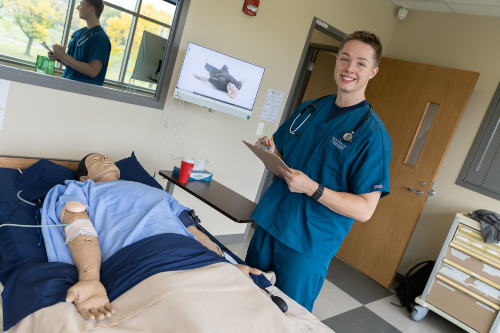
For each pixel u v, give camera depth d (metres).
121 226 1.52
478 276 2.70
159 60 2.37
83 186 1.73
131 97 2.30
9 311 1.14
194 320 1.06
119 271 1.30
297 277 1.70
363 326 2.63
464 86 3.09
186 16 2.36
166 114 2.51
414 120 3.36
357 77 1.56
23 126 1.98
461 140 3.31
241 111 2.51
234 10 2.59
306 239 1.66
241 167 3.15
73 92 2.08
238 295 1.25
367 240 3.58
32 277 1.21
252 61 2.85
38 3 1.87
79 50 2.06
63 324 1.03
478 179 3.20
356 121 1.62
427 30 3.61
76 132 2.17
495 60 3.18
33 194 1.75
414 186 3.30
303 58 3.17
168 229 1.55
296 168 1.74
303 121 1.79
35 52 1.93
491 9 3.04
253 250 1.85
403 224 3.34
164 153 2.62
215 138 2.87
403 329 2.75
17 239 1.43
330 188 1.64
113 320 1.11
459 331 2.96
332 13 3.21
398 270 3.62
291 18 2.94
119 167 2.12
